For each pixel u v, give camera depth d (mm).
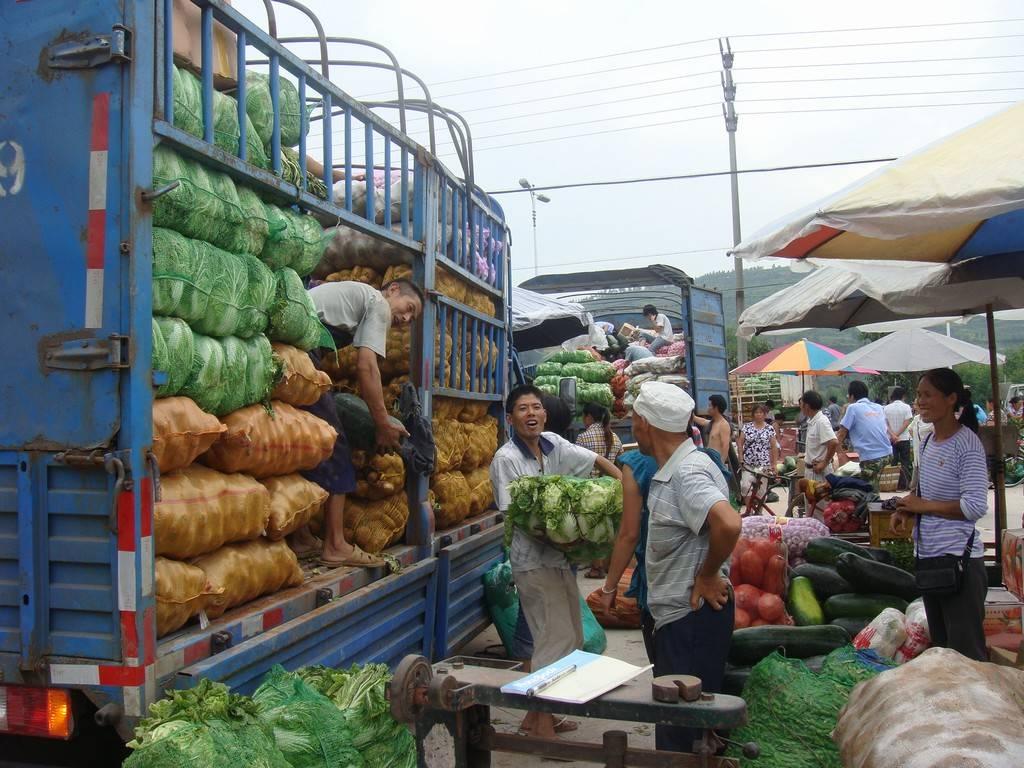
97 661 2967
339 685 3543
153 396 3090
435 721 2805
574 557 4992
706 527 3963
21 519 3035
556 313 12984
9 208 3119
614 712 2586
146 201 3078
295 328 4230
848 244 5996
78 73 3080
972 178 3965
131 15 3043
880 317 8625
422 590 5398
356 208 5934
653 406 3977
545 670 2814
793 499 12117
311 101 4773
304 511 4172
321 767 3086
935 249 6129
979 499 4840
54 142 3090
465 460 6898
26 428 3057
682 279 14266
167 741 2635
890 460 18375
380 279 6184
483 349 7348
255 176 3826
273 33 4512
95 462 2945
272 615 3738
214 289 3512
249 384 3801
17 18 3131
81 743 3471
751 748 2619
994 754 2689
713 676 3961
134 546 2941
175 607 3234
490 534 6742
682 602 3969
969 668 3266
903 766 2801
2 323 3107
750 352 44531
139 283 3031
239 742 2766
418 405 5438
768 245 4543
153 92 3143
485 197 7590
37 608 3021
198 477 3496
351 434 5410
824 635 5211
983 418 20641
